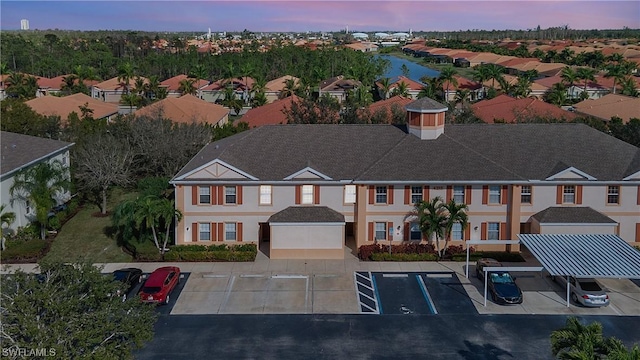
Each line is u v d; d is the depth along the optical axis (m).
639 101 83.00
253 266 40.28
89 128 62.12
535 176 42.56
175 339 30.27
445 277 38.44
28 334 20.17
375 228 42.88
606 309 33.78
